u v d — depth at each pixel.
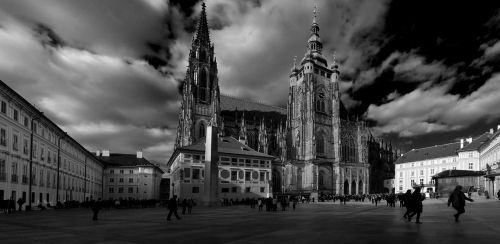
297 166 152.88
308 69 162.62
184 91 137.88
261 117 171.50
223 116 154.75
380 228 24.03
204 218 37.69
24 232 24.25
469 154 130.38
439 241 17.17
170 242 19.02
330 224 28.19
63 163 87.50
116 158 169.00
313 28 179.25
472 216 32.06
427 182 149.00
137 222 32.59
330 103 168.75
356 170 163.88
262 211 53.19
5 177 54.56
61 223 31.89
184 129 132.88
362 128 173.12
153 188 161.38
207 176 70.75
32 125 65.50
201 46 146.62
